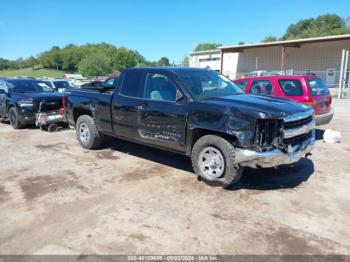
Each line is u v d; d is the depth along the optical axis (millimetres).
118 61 96500
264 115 4105
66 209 4070
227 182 4539
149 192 4605
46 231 3543
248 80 8578
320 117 7602
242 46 28641
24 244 3297
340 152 6852
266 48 31469
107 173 5445
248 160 4227
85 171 5559
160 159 6270
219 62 38656
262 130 4184
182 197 4426
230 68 35094
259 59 32281
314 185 4883
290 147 4363
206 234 3465
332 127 10062
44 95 9727
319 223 3713
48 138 8430
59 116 9531
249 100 4719
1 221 3779
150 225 3658
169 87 5176
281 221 3756
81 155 6605
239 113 4254
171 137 5090
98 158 6367
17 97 9781
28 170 5641
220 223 3703
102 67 90125
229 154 4430
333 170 5605
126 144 7477
